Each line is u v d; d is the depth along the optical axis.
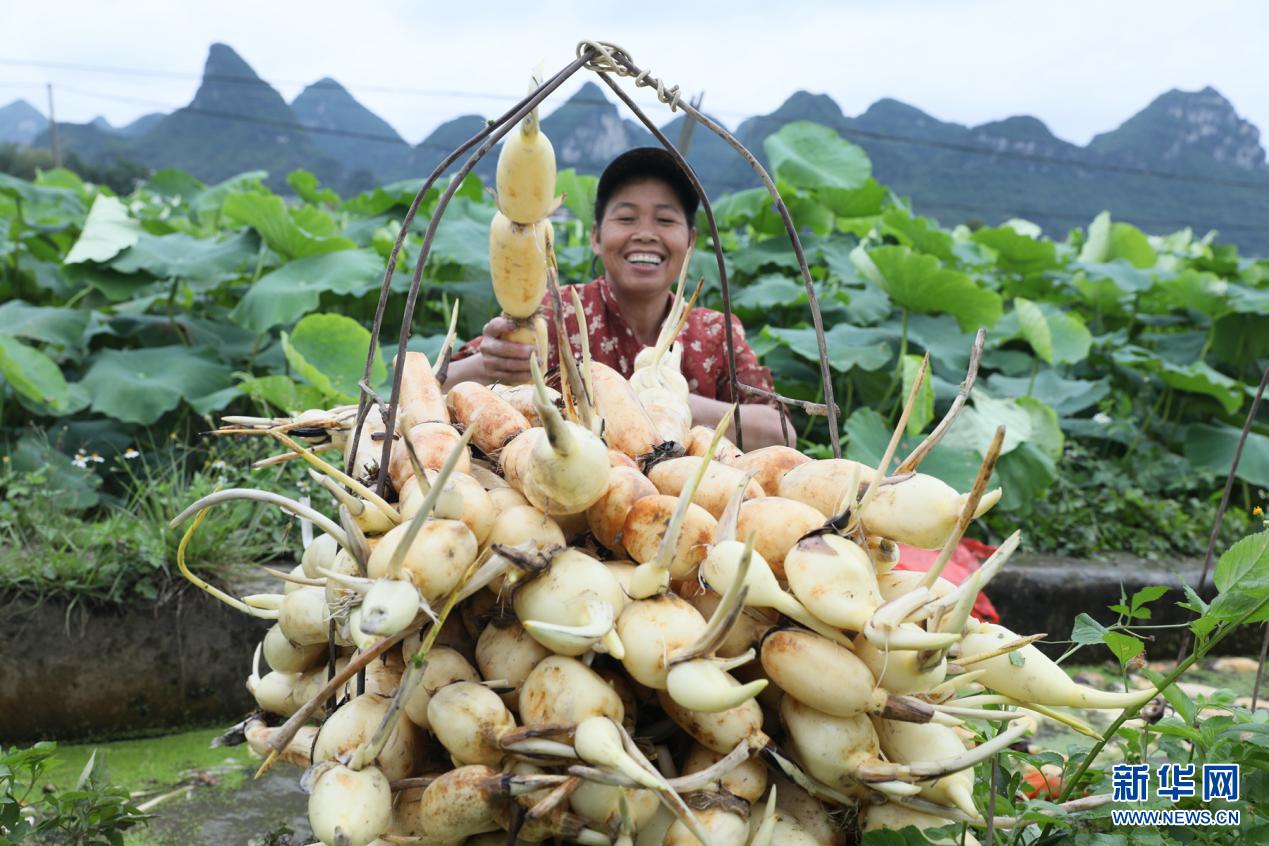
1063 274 6.33
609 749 1.07
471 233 4.88
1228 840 1.33
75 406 3.84
